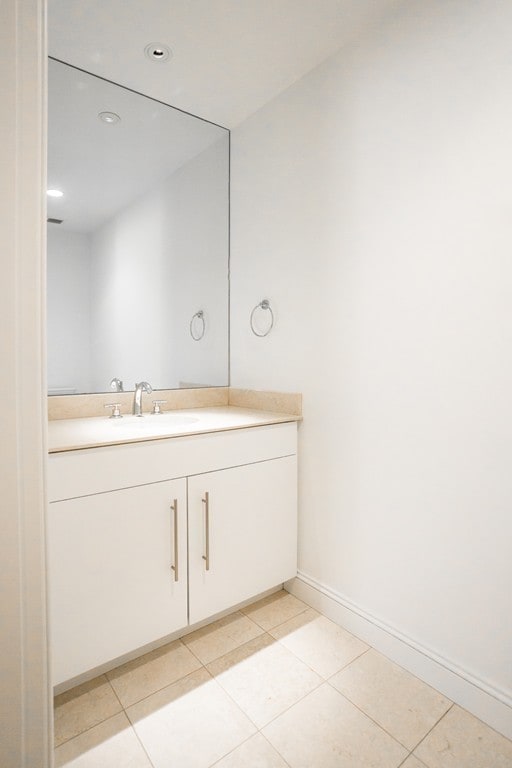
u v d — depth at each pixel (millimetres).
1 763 729
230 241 2324
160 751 1171
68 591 1270
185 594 1538
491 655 1263
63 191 1823
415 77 1415
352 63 1629
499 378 1228
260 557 1780
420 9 1396
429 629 1424
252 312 2160
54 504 1231
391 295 1512
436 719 1275
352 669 1483
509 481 1215
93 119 1871
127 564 1389
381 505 1573
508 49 1183
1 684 727
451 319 1337
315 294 1812
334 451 1753
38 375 749
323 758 1151
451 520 1357
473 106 1264
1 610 723
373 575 1608
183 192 2148
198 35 1606
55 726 1242
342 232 1685
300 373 1902
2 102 702
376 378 1576
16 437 727
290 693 1373
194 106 2072
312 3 1463
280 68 1800
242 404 2240
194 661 1517
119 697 1351
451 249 1330
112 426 1648
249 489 1725
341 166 1682
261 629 1705
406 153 1449
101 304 1933
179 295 2158
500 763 1137
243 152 2207
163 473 1459
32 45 726
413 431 1458
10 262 715
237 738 1211
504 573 1232
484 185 1245
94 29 1569
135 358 2031
